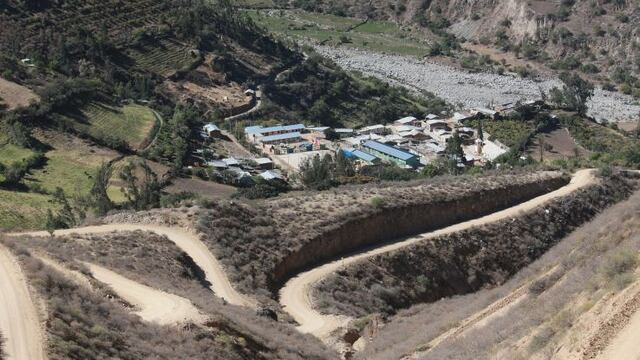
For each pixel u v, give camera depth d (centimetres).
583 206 7981
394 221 6869
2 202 8462
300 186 10212
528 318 4159
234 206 6244
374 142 14400
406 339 4825
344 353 4488
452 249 6750
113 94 13762
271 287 5494
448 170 11631
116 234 5297
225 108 15862
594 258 4825
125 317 3541
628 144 15025
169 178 10606
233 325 3966
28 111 11456
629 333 3009
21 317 3084
